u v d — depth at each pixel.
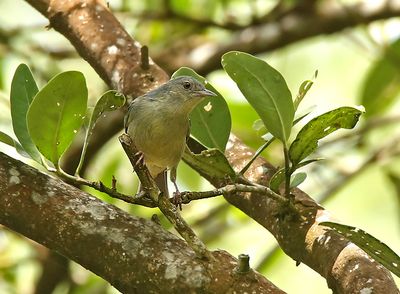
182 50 14.05
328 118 5.97
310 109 6.62
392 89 13.38
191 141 9.33
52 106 6.18
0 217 6.12
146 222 6.05
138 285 5.82
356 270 5.85
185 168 12.76
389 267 5.79
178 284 5.70
